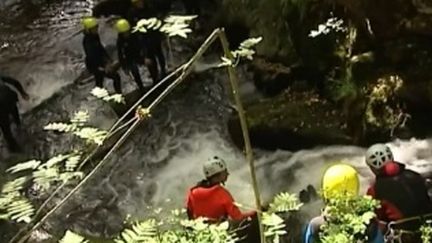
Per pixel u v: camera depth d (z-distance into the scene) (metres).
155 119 9.91
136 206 8.24
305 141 8.27
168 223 3.39
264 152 8.53
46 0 15.12
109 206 8.26
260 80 9.80
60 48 13.18
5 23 14.54
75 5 14.86
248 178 8.22
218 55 11.41
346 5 8.16
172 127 9.70
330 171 4.36
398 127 7.78
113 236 7.73
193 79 10.69
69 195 2.34
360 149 8.00
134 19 11.01
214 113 9.85
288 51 9.62
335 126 8.27
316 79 9.09
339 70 8.69
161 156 9.15
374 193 5.16
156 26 2.60
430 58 7.71
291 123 8.44
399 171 5.16
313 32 8.54
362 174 7.57
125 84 11.38
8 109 9.92
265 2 10.42
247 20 10.88
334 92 8.60
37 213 2.43
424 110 7.76
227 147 9.00
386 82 7.93
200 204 5.18
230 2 11.35
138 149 9.30
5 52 13.36
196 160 8.94
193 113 9.95
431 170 7.24
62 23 14.23
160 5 12.12
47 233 7.80
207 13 12.24
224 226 2.61
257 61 10.04
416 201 5.05
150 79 11.36
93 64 10.54
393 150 7.66
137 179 8.75
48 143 10.12
